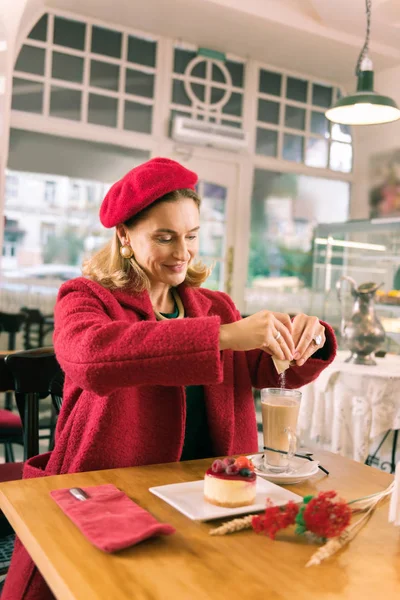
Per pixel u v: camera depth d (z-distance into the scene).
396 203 4.85
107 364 0.93
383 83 4.93
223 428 1.26
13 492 0.91
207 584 0.65
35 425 1.42
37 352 1.43
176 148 4.44
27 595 0.95
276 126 4.86
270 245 4.90
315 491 0.99
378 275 4.35
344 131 5.20
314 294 4.89
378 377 2.35
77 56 4.07
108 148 4.23
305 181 5.04
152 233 1.15
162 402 1.17
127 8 3.92
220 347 0.96
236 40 4.37
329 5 3.95
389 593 0.65
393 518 0.81
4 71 3.48
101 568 0.67
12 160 3.90
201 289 1.48
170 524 0.81
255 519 0.76
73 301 1.15
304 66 4.82
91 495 0.88
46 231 4.04
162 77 4.37
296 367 1.27
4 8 3.36
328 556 0.71
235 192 4.72
